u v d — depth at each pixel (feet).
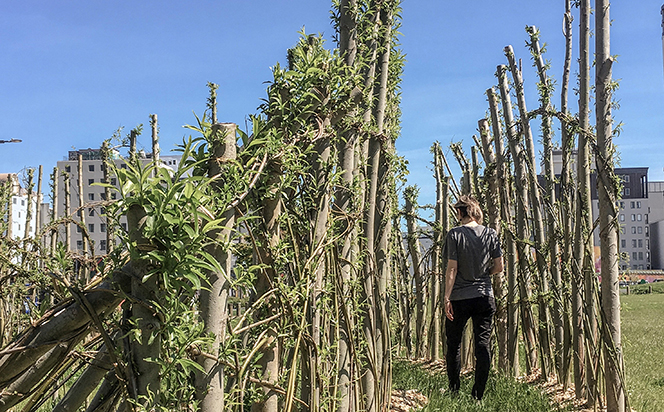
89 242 8.77
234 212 5.91
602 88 14.30
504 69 19.39
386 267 12.64
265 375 7.32
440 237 22.29
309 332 8.36
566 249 16.14
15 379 4.68
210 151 5.95
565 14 17.65
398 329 24.41
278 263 7.30
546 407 14.76
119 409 5.74
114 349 4.75
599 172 14.34
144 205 4.48
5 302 11.17
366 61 10.63
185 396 5.28
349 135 10.09
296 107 7.61
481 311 16.03
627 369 20.84
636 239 280.72
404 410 13.78
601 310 14.15
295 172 7.47
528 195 19.95
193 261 4.56
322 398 8.48
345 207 10.05
